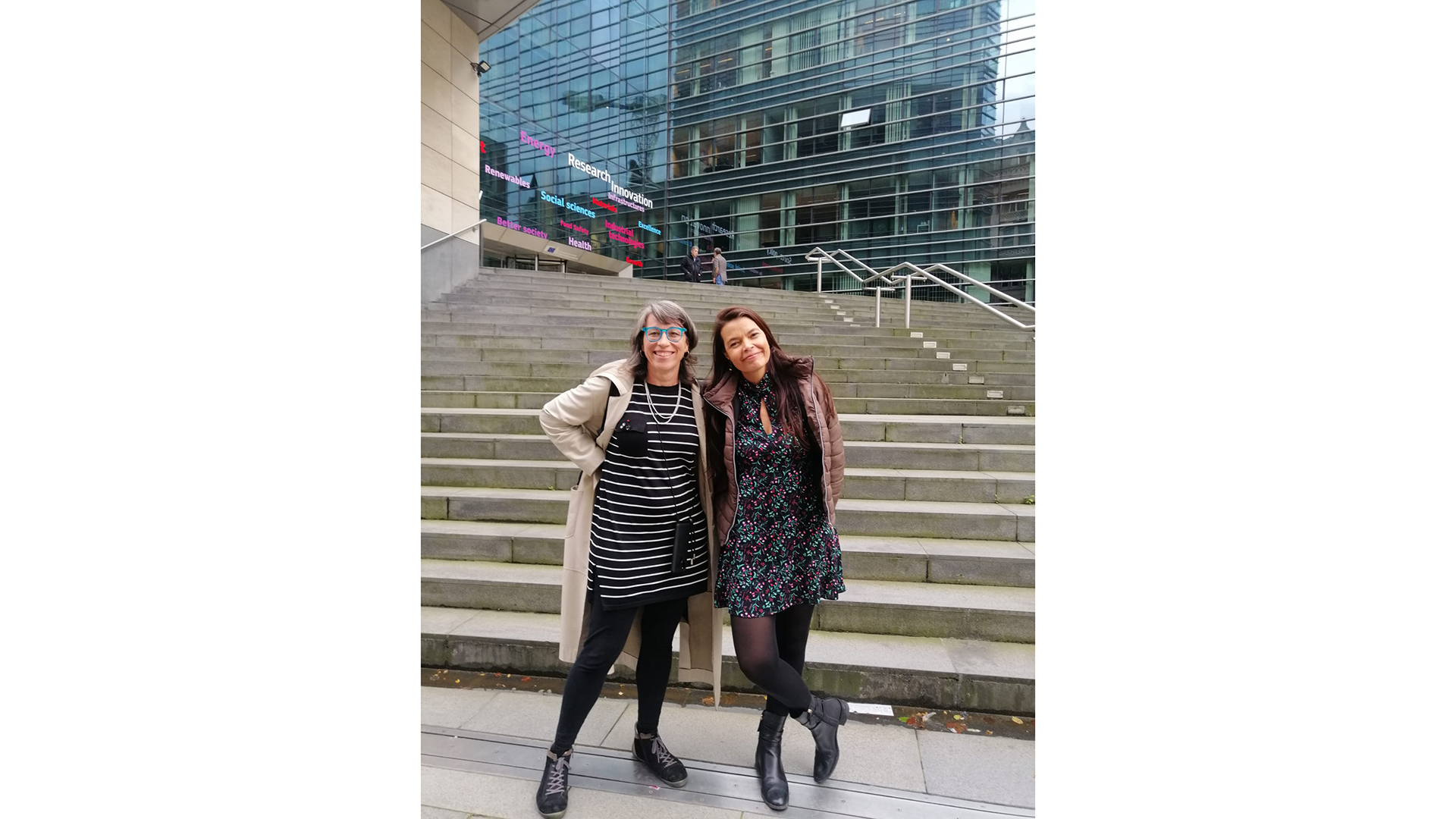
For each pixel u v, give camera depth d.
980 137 22.73
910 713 2.61
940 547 3.46
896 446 4.45
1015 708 2.58
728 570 1.99
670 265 27.58
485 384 6.02
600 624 1.98
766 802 2.05
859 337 7.24
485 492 4.15
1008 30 22.34
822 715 2.13
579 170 25.39
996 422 4.75
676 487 2.02
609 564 1.95
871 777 2.20
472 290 9.68
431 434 4.85
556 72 25.12
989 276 22.50
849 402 5.45
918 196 23.50
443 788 2.14
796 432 1.99
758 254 26.02
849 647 2.86
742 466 2.00
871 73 24.27
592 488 2.09
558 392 5.73
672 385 2.07
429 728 2.50
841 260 24.64
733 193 26.53
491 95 22.69
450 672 2.97
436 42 10.18
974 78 22.81
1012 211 22.28
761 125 26.12
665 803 2.06
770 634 1.95
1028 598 3.08
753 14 26.25
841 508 3.75
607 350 6.82
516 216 23.22
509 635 2.99
